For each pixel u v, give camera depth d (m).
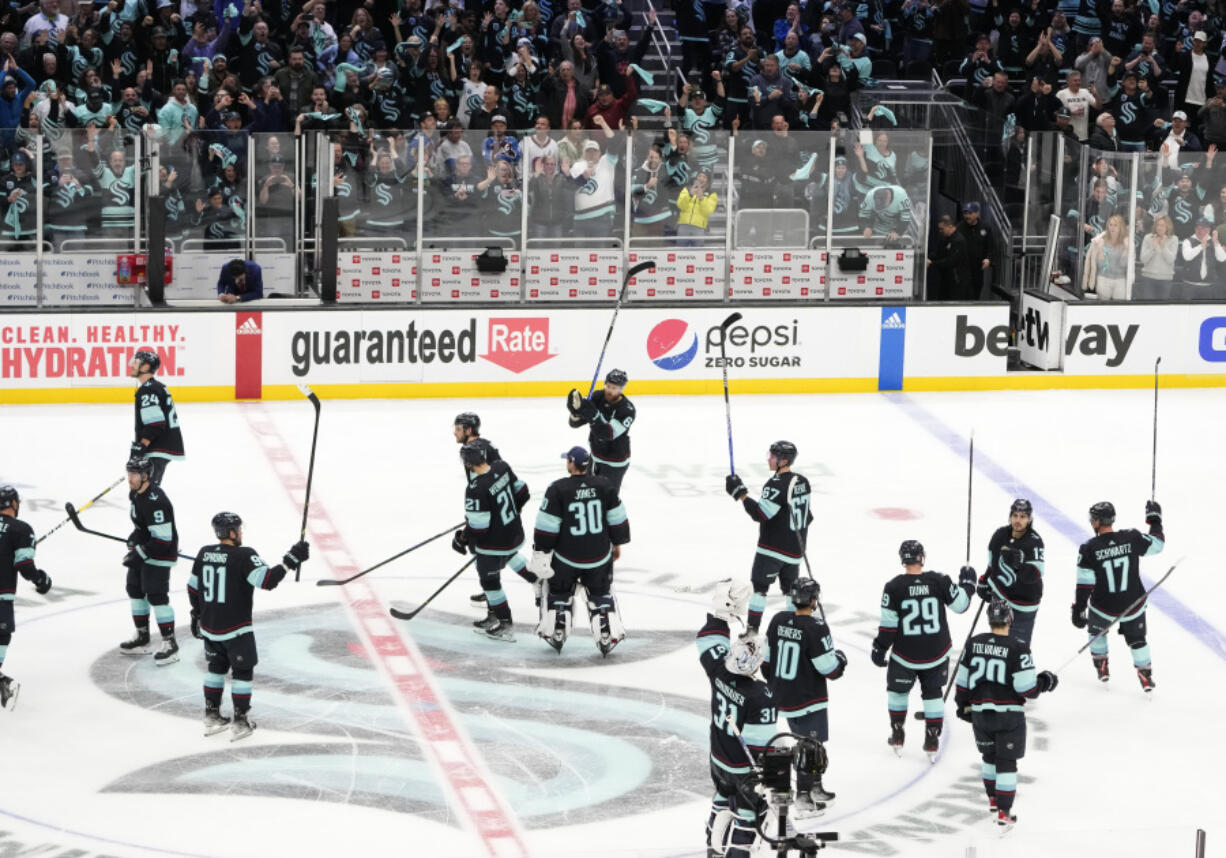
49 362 30.41
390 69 34.00
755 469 28.05
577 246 32.38
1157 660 20.69
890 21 41.09
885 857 14.82
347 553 23.56
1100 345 33.91
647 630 21.22
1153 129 36.81
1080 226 33.84
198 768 17.11
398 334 31.64
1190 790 17.27
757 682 14.66
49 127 31.03
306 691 19.14
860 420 31.20
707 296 33.06
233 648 17.59
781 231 32.91
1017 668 15.94
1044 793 17.11
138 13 35.75
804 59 37.03
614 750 17.80
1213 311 34.06
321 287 31.52
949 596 17.55
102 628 20.86
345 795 16.58
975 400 32.94
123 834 15.63
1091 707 19.33
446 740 17.94
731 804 14.84
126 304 31.22
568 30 36.41
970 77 38.47
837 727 18.61
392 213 31.70
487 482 20.17
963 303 33.38
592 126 34.44
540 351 32.22
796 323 32.94
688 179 32.44
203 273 31.42
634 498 26.33
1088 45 40.34
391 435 29.34
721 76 36.34
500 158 31.78
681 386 32.81
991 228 36.22
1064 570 23.66
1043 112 36.19
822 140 32.66
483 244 32.12
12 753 17.34
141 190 30.86
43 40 33.69
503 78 36.50
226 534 17.56
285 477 26.78
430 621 21.38
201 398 31.08
